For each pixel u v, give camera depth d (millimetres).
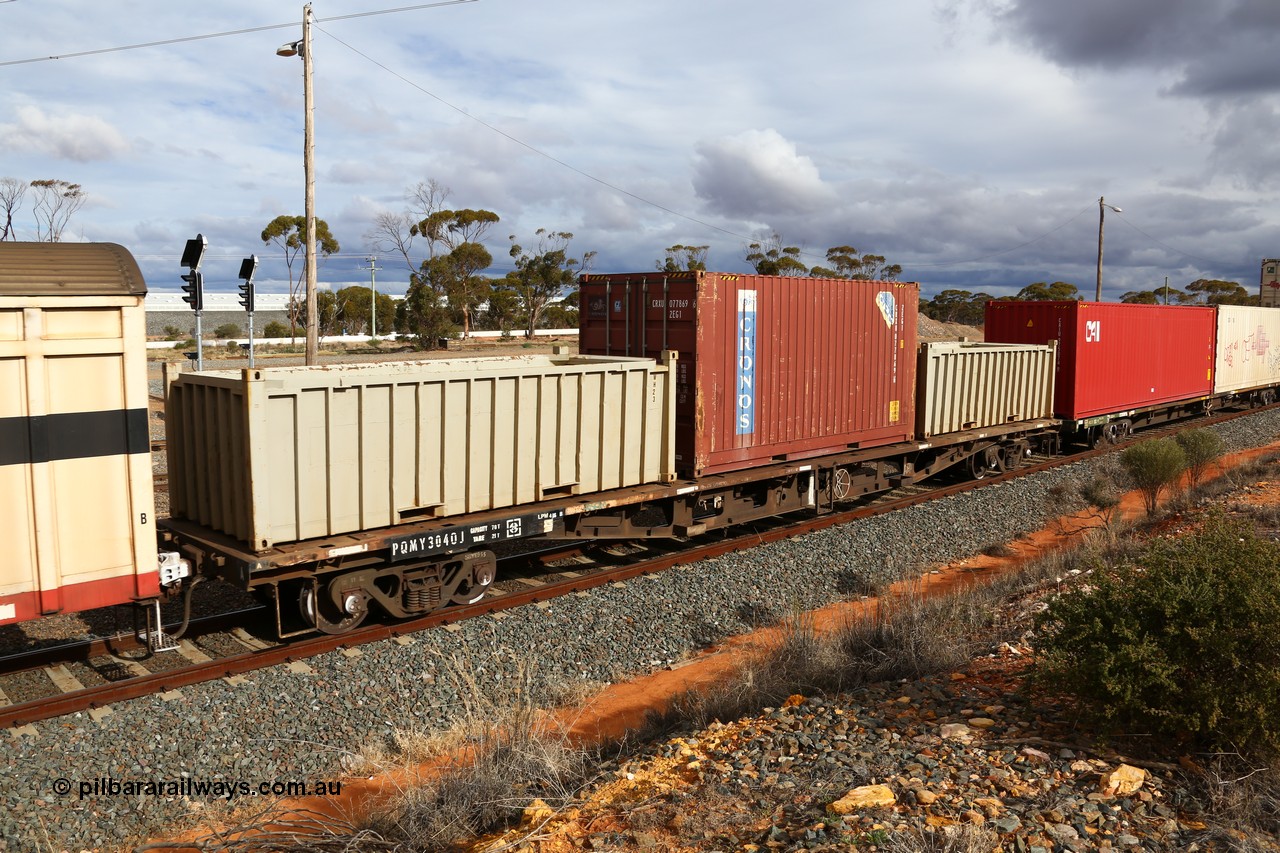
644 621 9602
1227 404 30719
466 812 5445
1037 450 21828
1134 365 22828
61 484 7027
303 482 8180
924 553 13008
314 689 7543
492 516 9500
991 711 6191
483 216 71000
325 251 66750
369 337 62344
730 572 11164
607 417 10664
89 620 9234
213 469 8523
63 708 6910
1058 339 20578
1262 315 31141
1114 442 22766
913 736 5875
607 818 5137
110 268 7195
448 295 64188
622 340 12625
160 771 6309
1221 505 13484
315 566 8281
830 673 7559
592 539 11320
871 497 16297
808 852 4297
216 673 7684
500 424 9602
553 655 8648
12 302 6629
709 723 6902
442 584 9375
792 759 5676
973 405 17219
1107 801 4793
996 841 4355
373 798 6051
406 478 8906
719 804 5070
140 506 7434
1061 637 5902
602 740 6910
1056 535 14430
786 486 13320
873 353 14406
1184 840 4422
